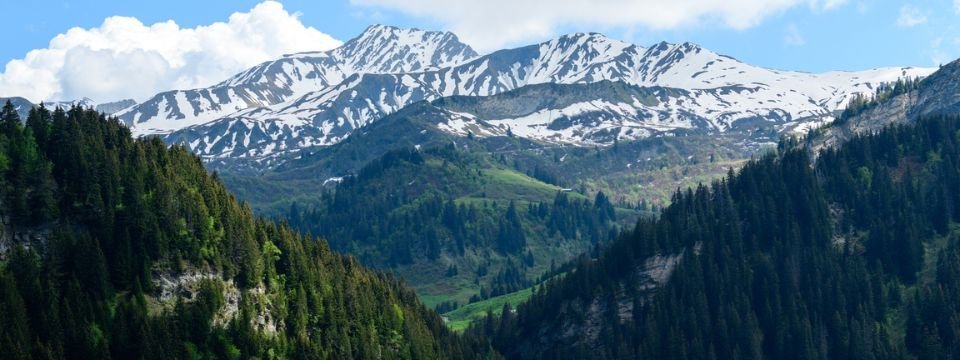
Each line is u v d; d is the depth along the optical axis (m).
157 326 173.38
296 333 199.12
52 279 172.62
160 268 183.25
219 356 180.75
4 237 174.88
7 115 190.62
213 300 185.00
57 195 184.25
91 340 166.25
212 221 196.25
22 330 161.25
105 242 180.75
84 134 195.38
